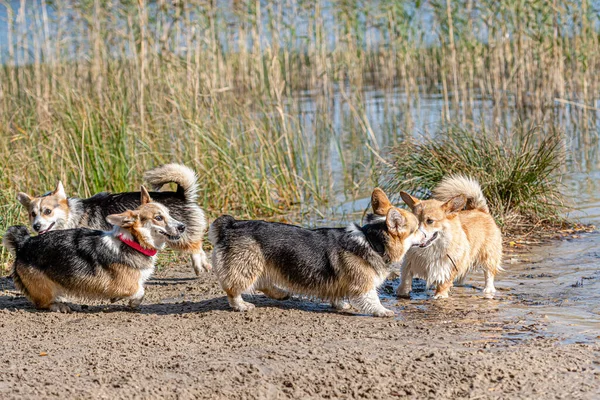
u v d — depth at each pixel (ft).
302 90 78.74
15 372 16.62
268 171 40.50
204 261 27.30
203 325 20.53
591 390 15.30
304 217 35.99
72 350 18.26
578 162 45.37
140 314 21.94
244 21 60.54
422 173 33.24
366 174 43.83
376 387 15.57
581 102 58.34
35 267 22.00
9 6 55.62
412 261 23.52
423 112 64.64
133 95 42.34
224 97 48.42
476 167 32.94
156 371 16.61
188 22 47.44
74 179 34.47
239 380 15.96
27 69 56.85
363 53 74.84
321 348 18.12
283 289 23.08
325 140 55.83
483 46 63.46
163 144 38.11
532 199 32.86
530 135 39.86
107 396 15.10
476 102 67.21
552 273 25.75
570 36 60.90
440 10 63.05
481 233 23.98
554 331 19.43
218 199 36.65
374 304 21.49
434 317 21.25
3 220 29.78
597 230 31.30
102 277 21.75
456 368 16.46
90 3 51.98
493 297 23.40
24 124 40.68
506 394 15.24
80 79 50.01
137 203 26.71
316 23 64.95
